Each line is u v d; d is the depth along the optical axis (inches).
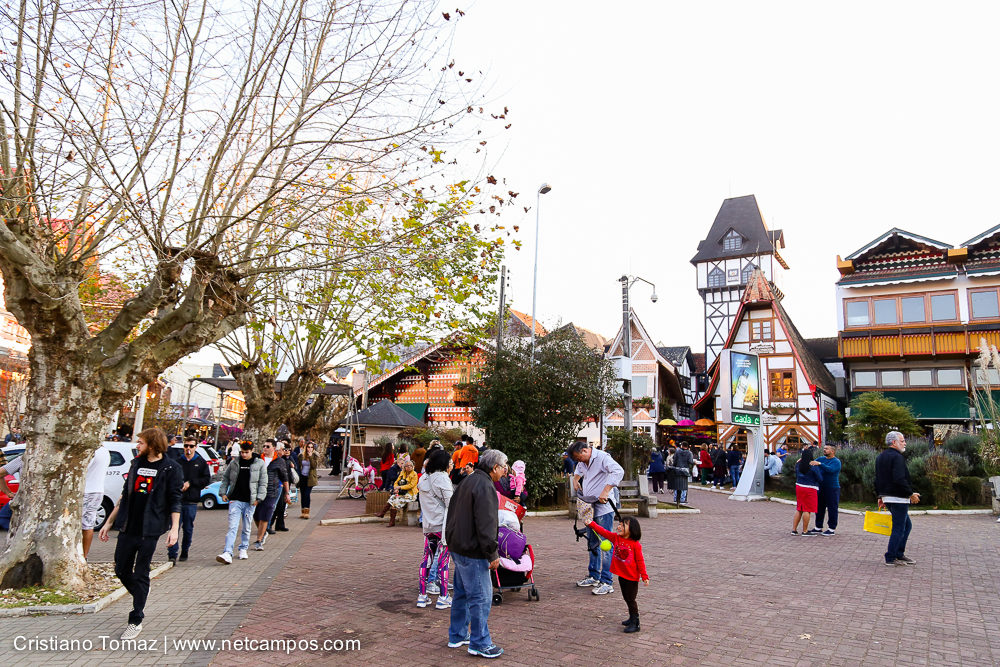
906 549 408.8
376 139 298.8
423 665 189.5
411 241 334.3
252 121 324.5
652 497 611.2
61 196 284.7
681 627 229.1
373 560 365.7
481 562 199.5
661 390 1729.8
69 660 190.2
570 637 217.3
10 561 264.1
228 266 308.5
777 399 1321.4
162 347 309.4
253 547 403.9
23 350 1202.0
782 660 194.7
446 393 1317.7
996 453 693.9
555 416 652.7
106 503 482.0
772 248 2146.9
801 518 485.7
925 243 1322.6
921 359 1317.7
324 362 716.0
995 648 206.4
